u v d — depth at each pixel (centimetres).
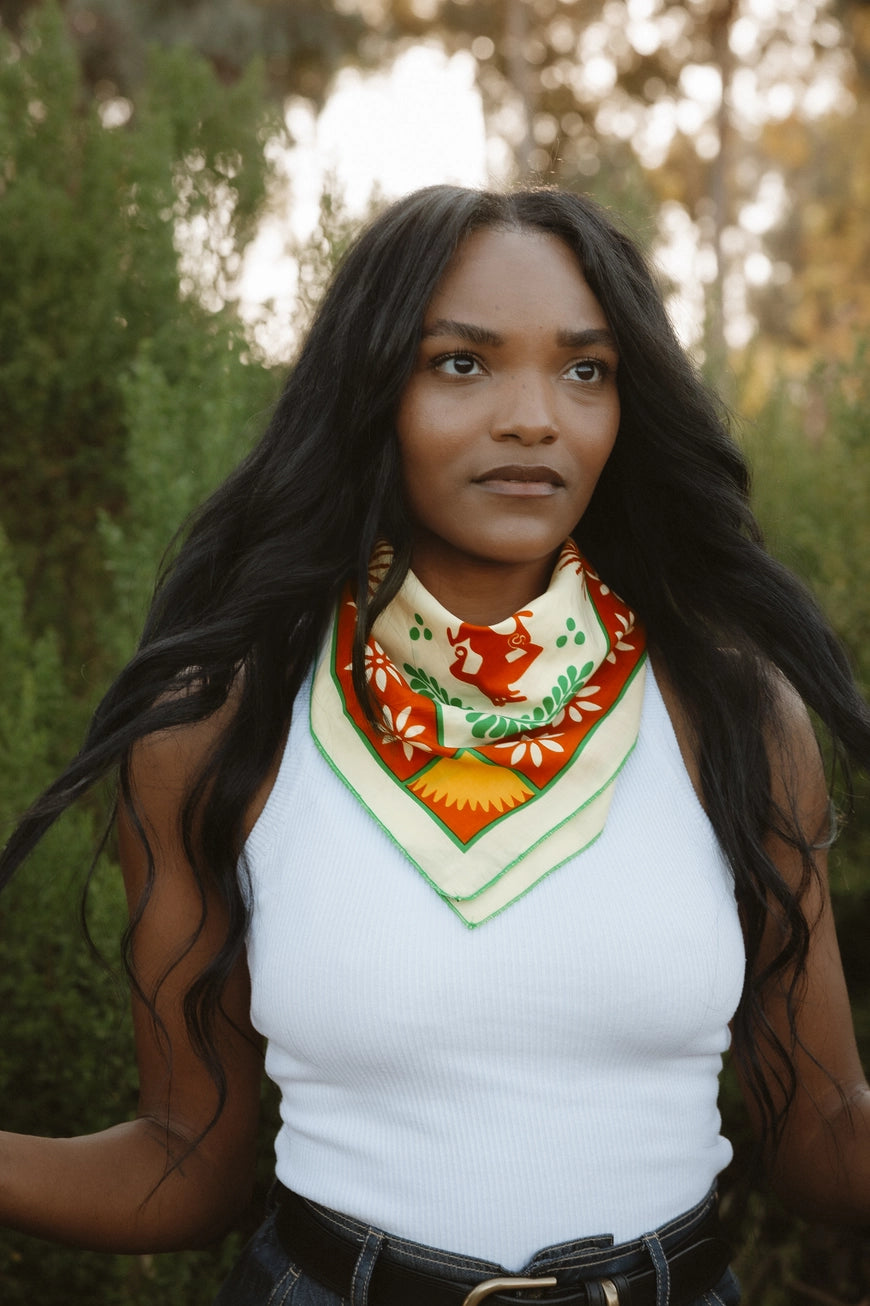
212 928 145
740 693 144
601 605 150
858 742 157
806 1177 149
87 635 305
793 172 1930
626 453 154
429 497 136
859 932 267
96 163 305
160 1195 144
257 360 291
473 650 140
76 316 294
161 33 1185
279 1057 138
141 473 240
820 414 329
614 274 135
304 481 146
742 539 154
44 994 206
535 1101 127
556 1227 127
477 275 132
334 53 1276
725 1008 134
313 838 135
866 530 268
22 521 304
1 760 216
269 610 146
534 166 219
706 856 138
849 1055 148
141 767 145
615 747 139
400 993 126
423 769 136
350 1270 129
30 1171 137
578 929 129
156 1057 148
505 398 132
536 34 1398
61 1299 207
